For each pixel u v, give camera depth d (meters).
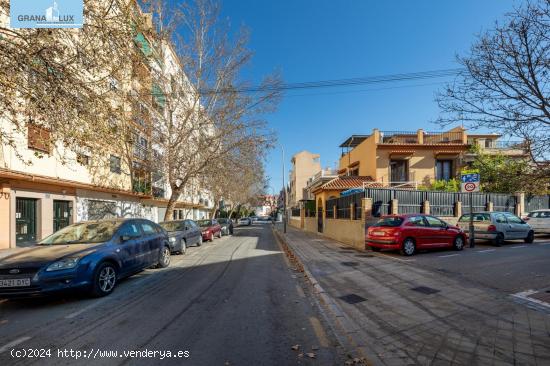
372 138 24.38
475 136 28.11
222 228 25.03
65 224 14.88
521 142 5.60
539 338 3.97
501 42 4.99
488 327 4.36
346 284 7.05
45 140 6.66
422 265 8.84
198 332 4.41
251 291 6.71
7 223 11.52
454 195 16.50
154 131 16.66
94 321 4.88
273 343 4.05
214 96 17.05
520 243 13.95
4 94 5.70
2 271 5.46
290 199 71.19
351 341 4.07
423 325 4.52
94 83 6.65
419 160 23.77
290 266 9.95
